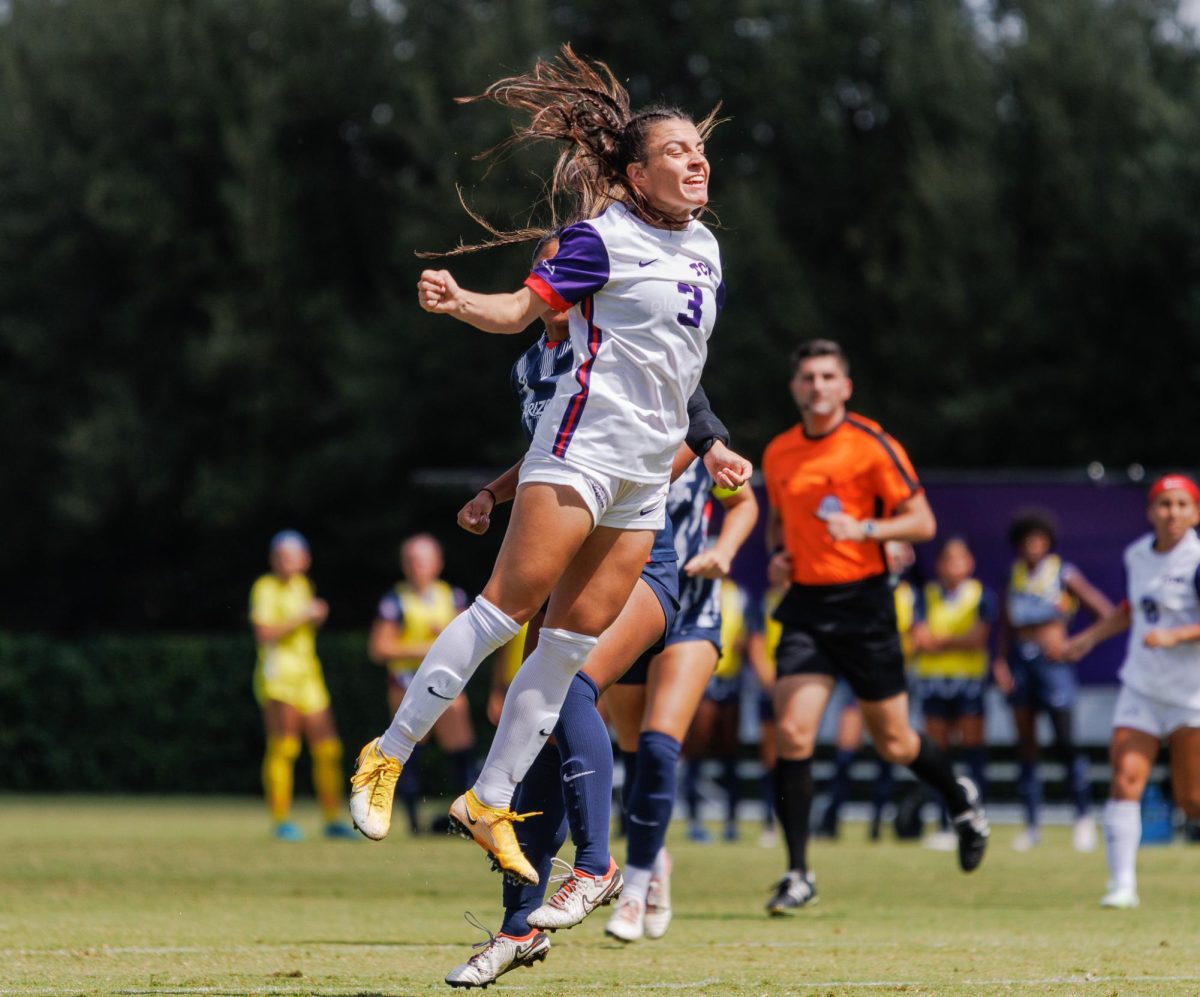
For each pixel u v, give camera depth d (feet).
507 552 48.39
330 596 349.00
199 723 252.62
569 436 47.78
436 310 45.32
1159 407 301.43
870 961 64.59
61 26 354.33
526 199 301.43
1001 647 158.61
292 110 335.26
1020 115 307.37
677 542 75.20
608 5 326.44
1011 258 298.56
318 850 140.56
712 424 58.34
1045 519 157.89
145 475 334.24
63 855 130.93
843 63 319.27
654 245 48.03
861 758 229.04
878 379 305.53
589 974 59.88
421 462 335.26
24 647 255.09
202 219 341.82
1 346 358.23
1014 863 132.26
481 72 309.42
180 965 61.41
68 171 340.39
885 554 91.61
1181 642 93.86
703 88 325.83
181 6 345.31
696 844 160.86
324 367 326.85
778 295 302.86
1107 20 308.60
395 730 49.34
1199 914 89.30
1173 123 296.30
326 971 59.93
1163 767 183.73
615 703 77.77
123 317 341.21
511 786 50.06
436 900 95.50
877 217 313.94
